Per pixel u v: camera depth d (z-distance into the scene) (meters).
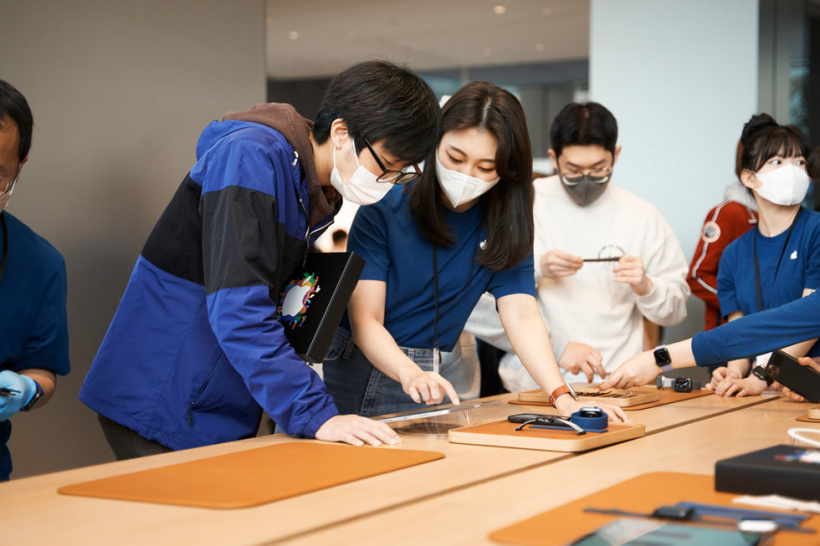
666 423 1.77
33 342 1.77
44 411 2.35
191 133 2.79
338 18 8.42
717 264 3.32
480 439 1.51
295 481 1.16
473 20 8.52
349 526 0.96
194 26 2.79
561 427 1.56
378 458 1.34
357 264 1.61
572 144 2.67
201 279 1.63
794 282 2.38
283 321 1.64
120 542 0.90
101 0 2.48
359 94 1.56
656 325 2.93
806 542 0.85
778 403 2.16
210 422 1.66
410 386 1.67
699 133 4.18
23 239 1.73
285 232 1.60
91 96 2.46
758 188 2.39
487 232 1.93
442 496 1.10
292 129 1.59
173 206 1.64
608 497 1.07
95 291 2.48
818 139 4.25
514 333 1.98
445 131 1.79
